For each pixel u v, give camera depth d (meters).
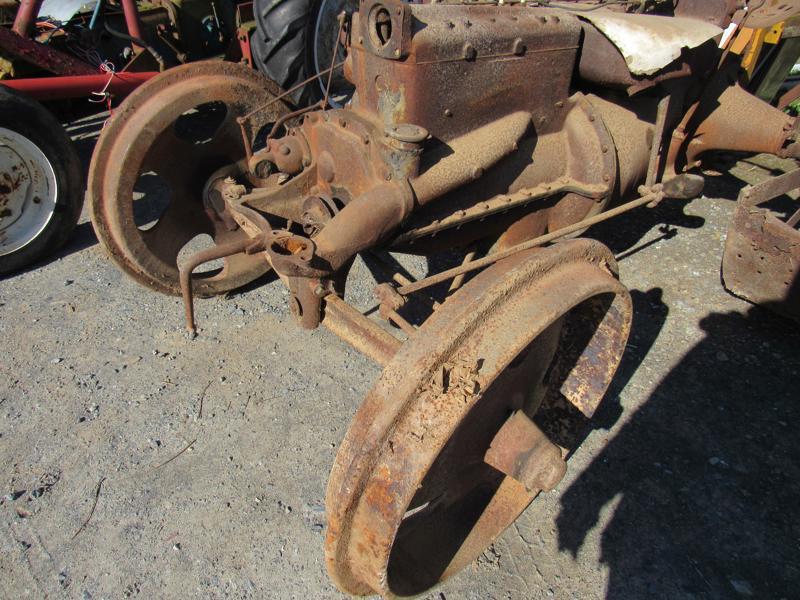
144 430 2.60
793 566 2.10
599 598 2.00
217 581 2.04
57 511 2.25
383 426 1.37
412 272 3.65
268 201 2.56
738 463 2.47
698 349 3.08
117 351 3.04
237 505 2.29
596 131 2.75
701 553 2.14
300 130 2.64
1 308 3.33
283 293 3.53
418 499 1.74
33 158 3.46
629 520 2.25
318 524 2.24
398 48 2.06
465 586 2.02
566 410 2.16
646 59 2.54
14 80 3.67
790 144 3.29
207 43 5.68
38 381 2.84
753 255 3.12
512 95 2.51
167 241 3.20
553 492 2.35
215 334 3.17
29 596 1.99
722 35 3.32
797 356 3.04
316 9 4.25
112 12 4.96
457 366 1.41
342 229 2.10
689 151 3.69
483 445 1.79
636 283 3.60
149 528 2.21
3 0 4.80
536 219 2.87
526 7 2.70
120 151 2.83
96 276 3.66
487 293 1.49
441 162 2.31
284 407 2.73
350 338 2.08
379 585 1.46
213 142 3.15
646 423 2.65
